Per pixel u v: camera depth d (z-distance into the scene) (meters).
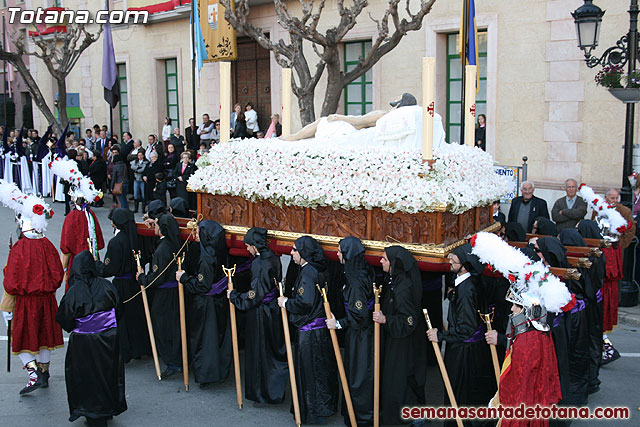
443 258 5.79
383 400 5.94
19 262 6.60
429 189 5.81
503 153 13.23
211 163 7.32
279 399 6.41
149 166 16.20
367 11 14.95
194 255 7.25
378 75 15.03
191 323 6.91
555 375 5.04
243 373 7.43
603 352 7.41
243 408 6.50
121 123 24.05
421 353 6.06
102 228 15.12
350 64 15.85
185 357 6.95
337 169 6.31
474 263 5.44
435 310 7.11
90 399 5.92
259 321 6.41
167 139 19.27
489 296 6.21
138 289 7.59
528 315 4.98
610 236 7.39
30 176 21.20
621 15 11.43
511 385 4.99
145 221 7.65
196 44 17.11
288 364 6.11
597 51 11.78
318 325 6.09
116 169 16.28
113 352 5.97
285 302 6.10
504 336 5.34
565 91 12.29
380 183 6.09
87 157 18.70
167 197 16.38
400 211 6.02
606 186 11.94
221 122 7.62
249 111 17.53
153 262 7.07
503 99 13.12
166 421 6.20
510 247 5.12
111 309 6.02
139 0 21.48
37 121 29.61
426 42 14.12
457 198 5.90
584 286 6.22
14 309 6.74
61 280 6.92
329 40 11.21
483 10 13.12
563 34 12.18
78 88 25.66
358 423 5.99
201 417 6.29
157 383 7.17
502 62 13.04
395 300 5.71
